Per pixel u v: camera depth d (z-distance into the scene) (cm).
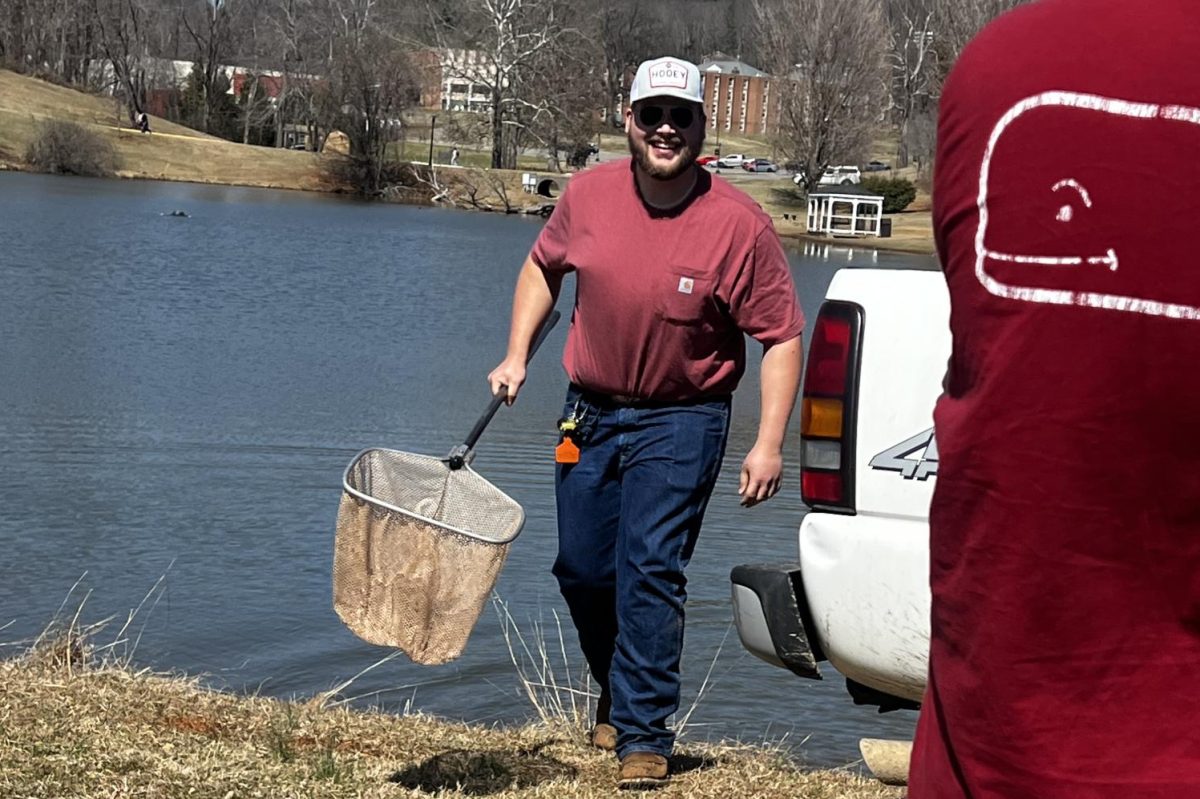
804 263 5381
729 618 835
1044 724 175
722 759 512
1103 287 165
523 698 679
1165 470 168
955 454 178
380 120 8719
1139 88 163
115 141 8556
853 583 381
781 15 9088
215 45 10362
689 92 443
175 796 411
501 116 9012
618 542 466
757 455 462
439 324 2712
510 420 1633
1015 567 174
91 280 3098
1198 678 171
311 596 870
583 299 462
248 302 2902
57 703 497
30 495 1138
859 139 8700
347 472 431
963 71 174
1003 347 171
